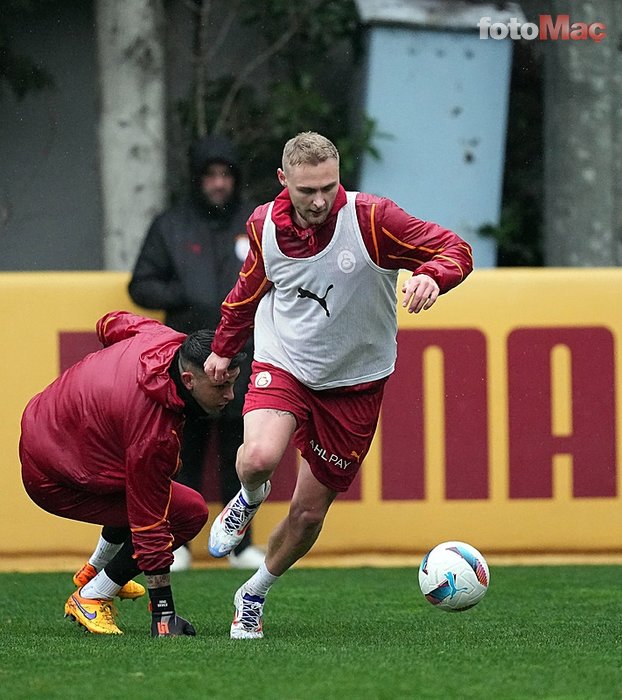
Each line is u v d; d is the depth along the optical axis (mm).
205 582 23344
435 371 25141
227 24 37250
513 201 37188
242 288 15734
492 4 34375
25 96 37250
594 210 33062
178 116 37000
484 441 25250
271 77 37719
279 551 16500
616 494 25375
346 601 21203
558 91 33281
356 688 13148
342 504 25359
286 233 15234
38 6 36781
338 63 37656
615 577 23812
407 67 34219
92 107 37469
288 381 15859
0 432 24875
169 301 24578
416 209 34781
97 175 37594
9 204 37531
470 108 34438
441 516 25375
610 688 13234
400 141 34469
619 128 33219
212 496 25344
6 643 16375
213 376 15516
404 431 25234
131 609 20250
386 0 34094
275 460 15414
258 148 36969
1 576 24328
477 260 34969
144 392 15773
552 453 25297
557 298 25141
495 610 20141
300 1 36656
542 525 25359
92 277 24969
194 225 24906
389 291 15727
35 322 24844
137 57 32094
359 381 15984
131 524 16328
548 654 15359
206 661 14711
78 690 13125
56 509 17234
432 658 15000
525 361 25156
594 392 25219
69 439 16453
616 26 33000
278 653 15281
